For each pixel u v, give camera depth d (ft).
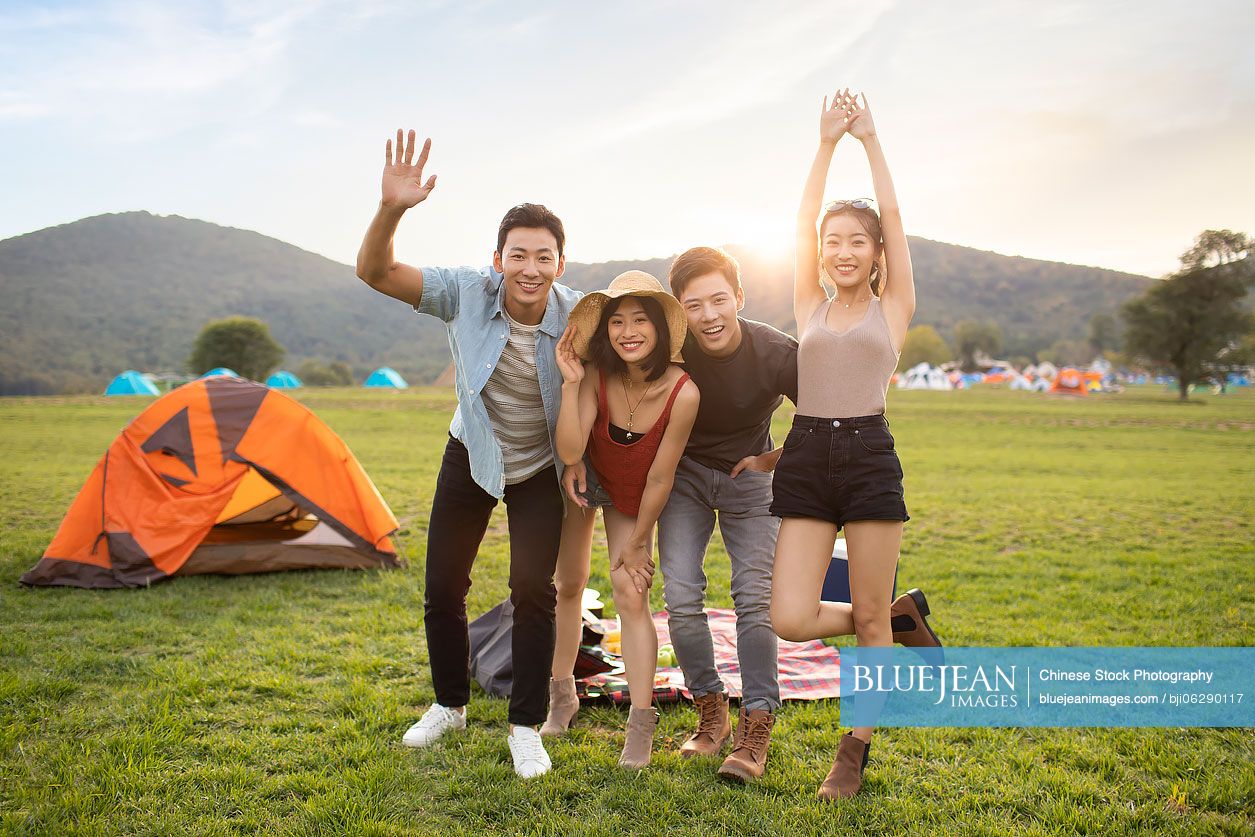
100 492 20.88
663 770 10.96
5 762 10.94
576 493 11.26
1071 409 117.80
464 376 10.99
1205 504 37.70
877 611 10.46
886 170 10.80
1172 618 19.10
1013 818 9.93
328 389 160.97
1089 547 28.04
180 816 9.60
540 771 10.72
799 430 10.57
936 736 12.31
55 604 18.52
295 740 11.77
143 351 523.29
